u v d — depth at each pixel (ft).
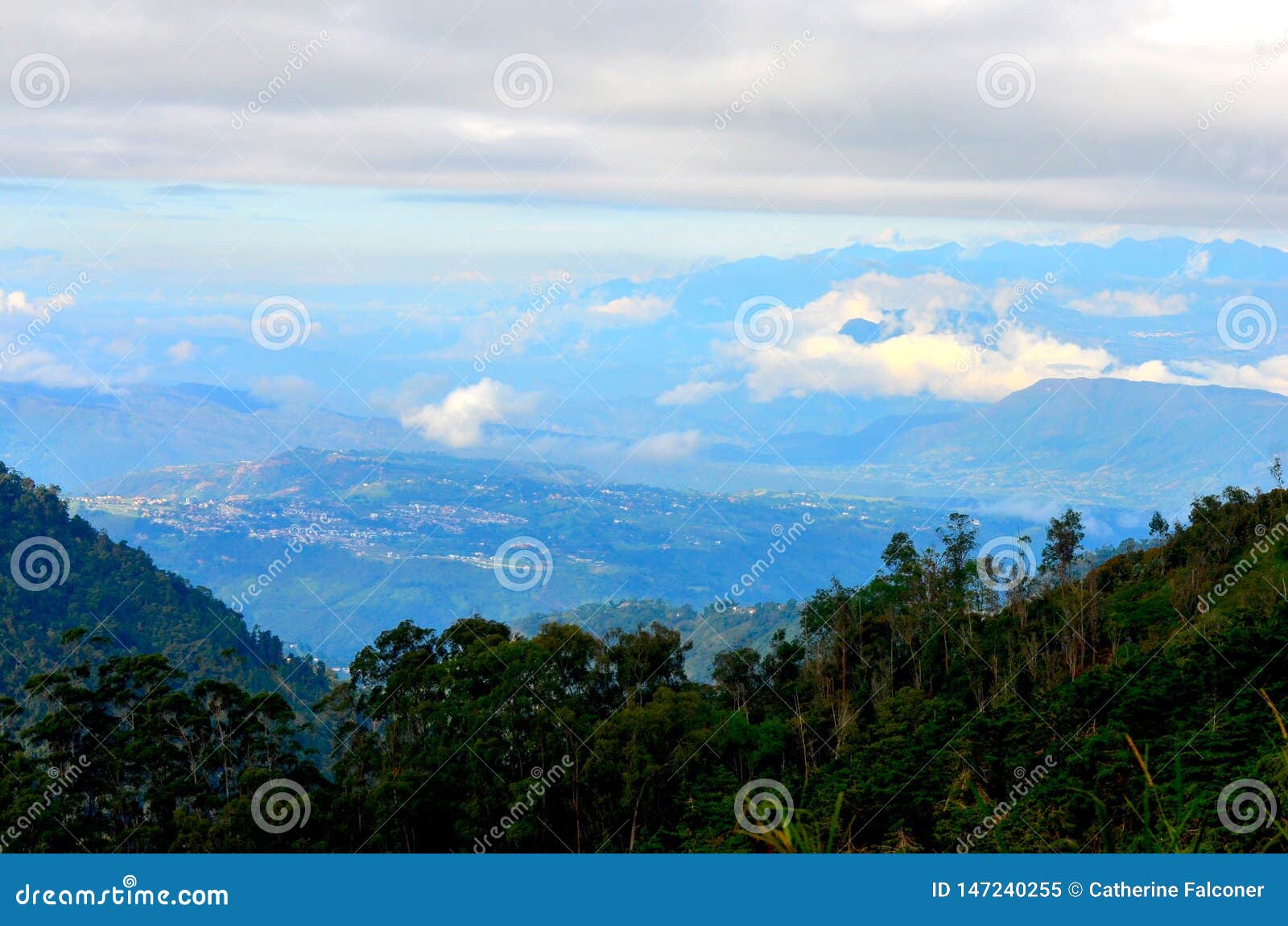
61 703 169.68
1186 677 175.83
